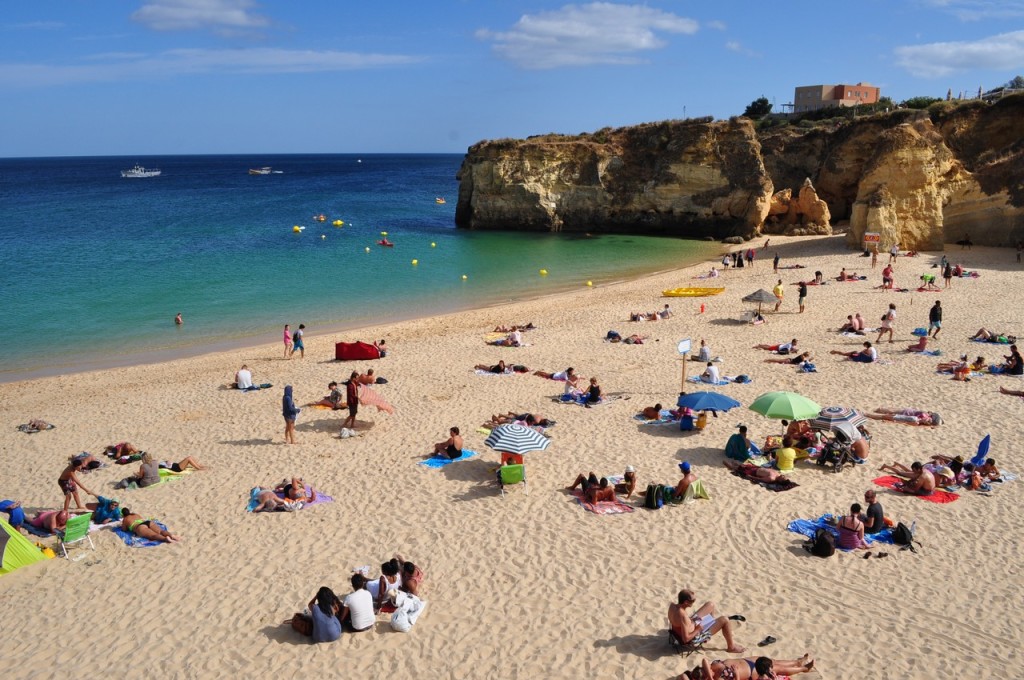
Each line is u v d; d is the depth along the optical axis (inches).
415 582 489.7
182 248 2389.3
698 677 389.7
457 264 2167.8
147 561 546.3
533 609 478.3
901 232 1909.4
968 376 917.8
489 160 2965.1
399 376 1024.2
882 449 716.0
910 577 505.0
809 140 2849.4
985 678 405.7
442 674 420.2
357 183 6505.9
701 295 1549.0
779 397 700.7
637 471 681.0
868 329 1189.1
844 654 428.5
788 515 593.6
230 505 634.2
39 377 1114.7
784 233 2655.0
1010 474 651.5
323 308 1592.0
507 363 1080.2
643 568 522.6
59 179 7298.2
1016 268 1643.7
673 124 2849.4
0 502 602.9
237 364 1139.9
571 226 2997.0
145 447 784.3
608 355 1107.9
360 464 717.3
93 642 453.4
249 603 490.6
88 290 1729.8
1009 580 497.4
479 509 616.1
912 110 2539.4
